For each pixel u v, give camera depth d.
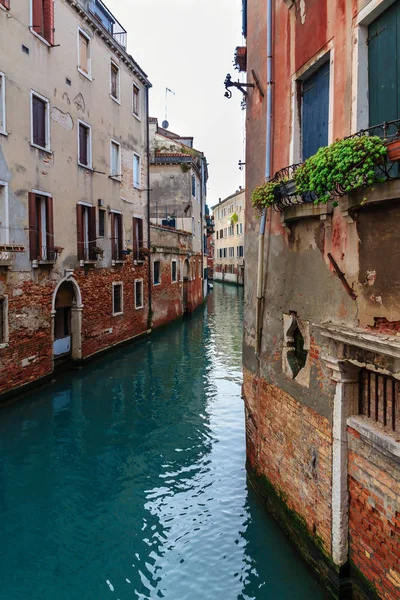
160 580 5.14
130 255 18.06
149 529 6.05
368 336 3.57
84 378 13.11
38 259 11.92
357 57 3.88
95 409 10.59
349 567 4.22
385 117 3.68
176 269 24.44
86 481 7.36
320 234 4.48
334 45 4.25
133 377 13.24
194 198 30.11
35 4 11.91
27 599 4.93
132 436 9.08
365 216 3.69
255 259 6.45
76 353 14.17
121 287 17.28
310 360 4.72
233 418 10.01
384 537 3.70
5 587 5.09
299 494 5.02
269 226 5.82
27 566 5.42
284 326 5.34
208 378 13.10
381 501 3.71
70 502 6.76
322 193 3.83
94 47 15.05
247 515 6.16
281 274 5.45
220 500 6.62
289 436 5.25
